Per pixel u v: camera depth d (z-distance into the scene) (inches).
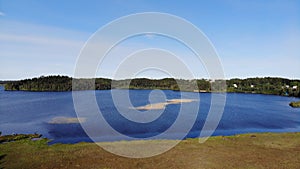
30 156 602.9
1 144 741.9
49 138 852.0
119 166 534.0
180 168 523.8
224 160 578.9
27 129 1004.6
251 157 605.3
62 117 1237.1
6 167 525.0
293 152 653.9
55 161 564.4
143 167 528.7
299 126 1220.5
